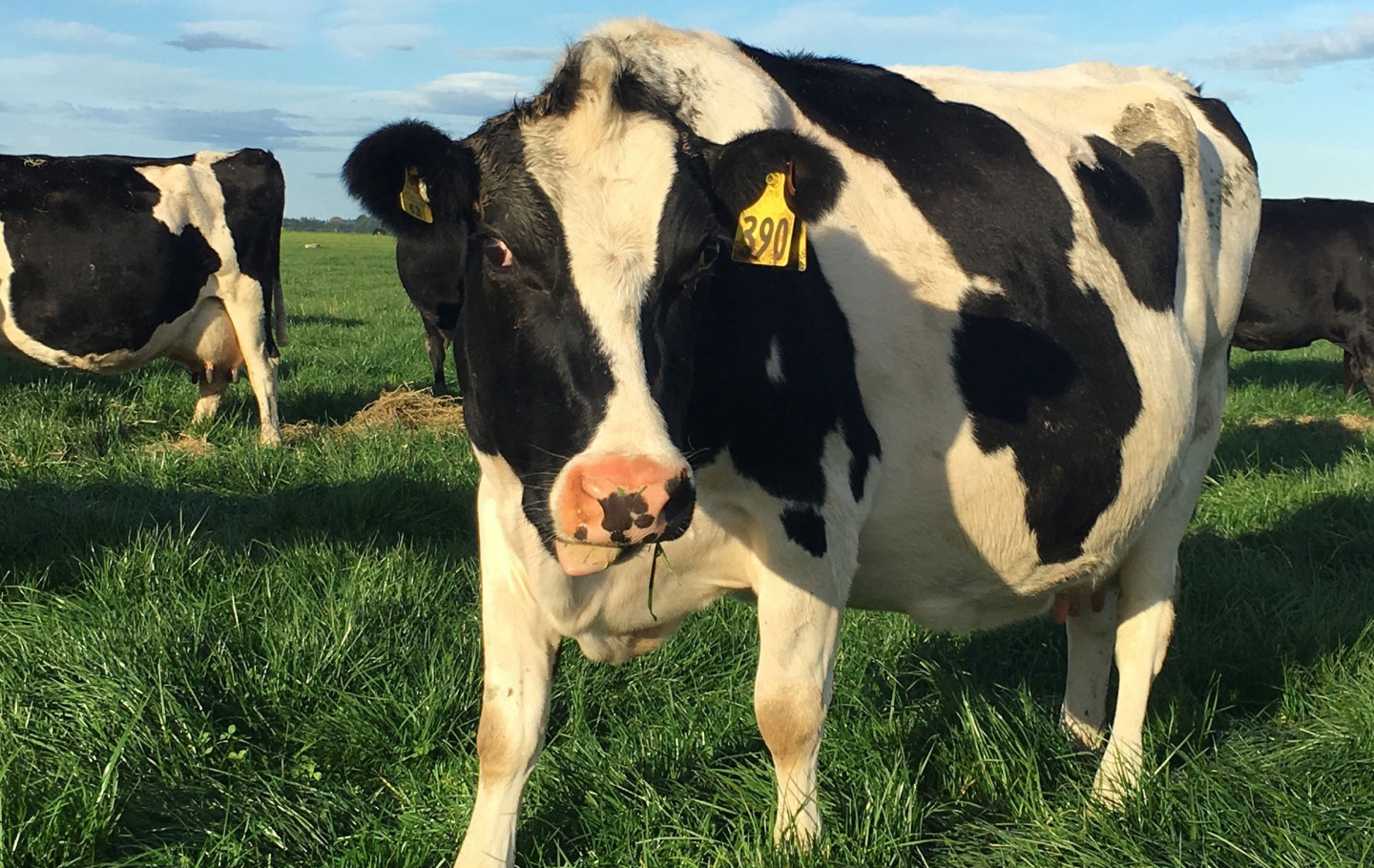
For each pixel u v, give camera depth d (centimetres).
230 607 482
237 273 934
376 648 455
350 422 1051
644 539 249
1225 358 484
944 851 350
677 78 325
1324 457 915
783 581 321
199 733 395
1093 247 392
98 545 556
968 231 365
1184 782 369
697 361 294
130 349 922
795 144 279
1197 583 567
